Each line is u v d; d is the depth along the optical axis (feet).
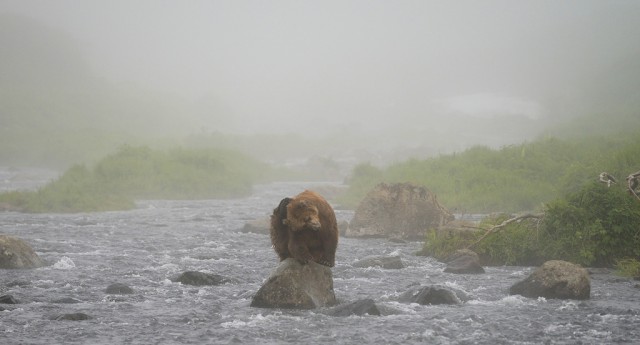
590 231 147.13
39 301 109.29
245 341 85.51
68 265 146.00
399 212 202.90
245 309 103.19
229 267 146.20
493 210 265.54
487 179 298.35
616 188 155.22
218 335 88.28
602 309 102.53
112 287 117.19
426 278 133.39
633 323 93.91
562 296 111.55
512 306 105.81
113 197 317.42
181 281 126.31
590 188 154.81
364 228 203.00
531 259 152.97
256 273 139.64
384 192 206.28
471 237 161.07
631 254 145.07
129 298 111.96
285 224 98.53
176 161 418.10
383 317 97.81
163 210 298.15
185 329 91.45
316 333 89.15
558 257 149.79
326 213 98.68
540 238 153.58
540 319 96.53
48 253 165.48
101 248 176.55
